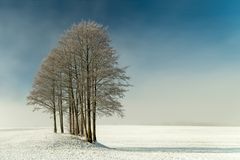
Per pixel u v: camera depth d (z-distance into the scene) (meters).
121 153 26.45
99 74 30.66
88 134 32.12
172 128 97.81
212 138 54.53
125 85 31.92
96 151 27.08
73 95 35.94
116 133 71.75
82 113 32.53
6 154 24.12
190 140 49.97
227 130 84.94
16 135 41.62
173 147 36.81
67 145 29.19
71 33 32.25
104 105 31.31
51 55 36.62
